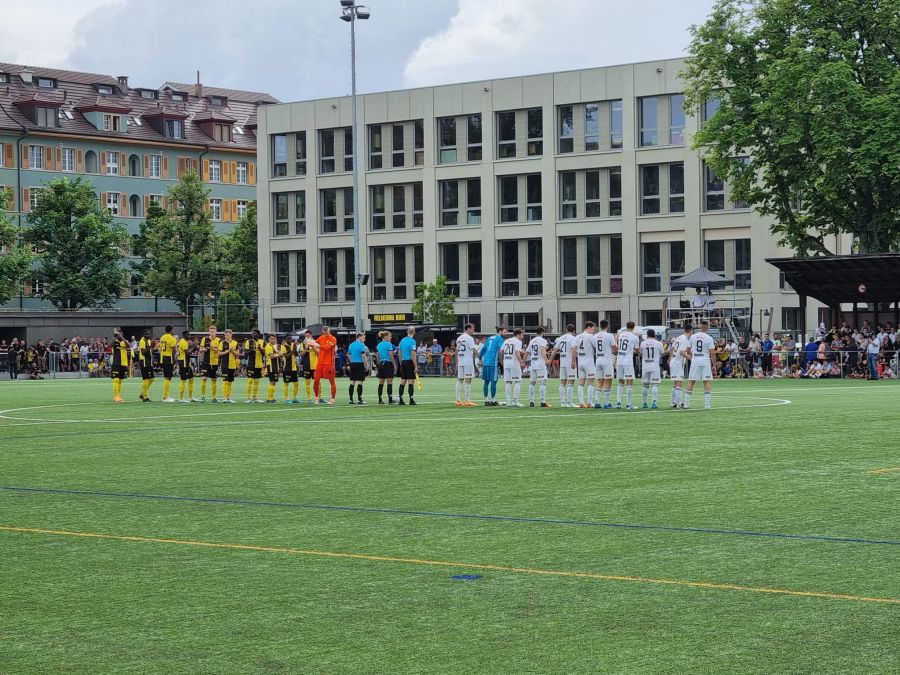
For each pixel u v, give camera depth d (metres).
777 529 12.77
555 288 78.56
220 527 13.35
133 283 109.44
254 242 103.38
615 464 19.06
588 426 27.12
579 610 9.36
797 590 9.92
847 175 54.03
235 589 10.20
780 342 58.03
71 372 78.94
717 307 70.62
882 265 51.59
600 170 77.00
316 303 88.00
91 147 111.06
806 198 56.91
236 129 124.44
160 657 8.23
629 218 75.75
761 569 10.74
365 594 9.97
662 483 16.62
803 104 54.69
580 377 35.22
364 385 53.78
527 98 78.81
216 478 17.86
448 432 25.81
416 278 84.12
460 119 81.69
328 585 10.31
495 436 24.62
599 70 76.44
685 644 8.38
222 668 7.96
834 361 55.66
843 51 55.09
